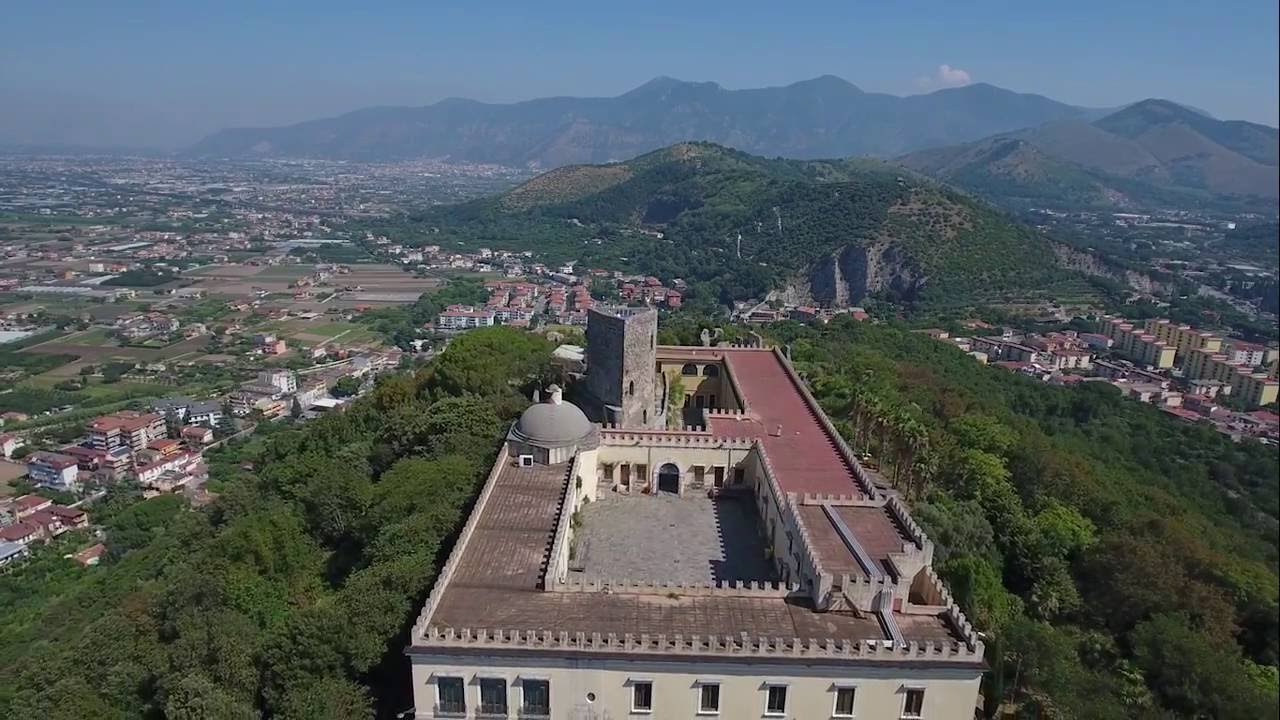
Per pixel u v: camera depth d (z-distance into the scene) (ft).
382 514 297.12
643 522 303.27
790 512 250.57
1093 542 346.33
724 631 198.08
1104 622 311.27
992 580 284.41
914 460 358.23
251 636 249.96
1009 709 234.58
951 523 314.35
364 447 401.90
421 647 188.14
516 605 207.72
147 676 254.27
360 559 312.09
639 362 372.58
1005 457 426.10
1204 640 285.43
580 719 192.75
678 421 428.97
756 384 402.31
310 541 330.75
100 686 258.16
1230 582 345.92
